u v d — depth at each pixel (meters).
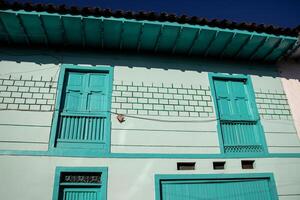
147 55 8.33
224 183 6.98
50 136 6.67
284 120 8.17
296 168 7.46
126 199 6.31
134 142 6.97
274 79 8.84
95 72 7.84
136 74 7.92
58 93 7.24
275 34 7.98
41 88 7.24
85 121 7.09
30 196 5.98
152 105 7.55
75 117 7.10
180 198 6.62
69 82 7.59
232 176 7.00
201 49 8.31
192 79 8.20
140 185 6.50
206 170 6.95
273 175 7.24
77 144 6.76
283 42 8.15
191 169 6.97
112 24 7.21
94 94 7.53
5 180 6.04
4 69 7.34
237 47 8.29
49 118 6.89
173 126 7.37
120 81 7.72
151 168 6.73
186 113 7.62
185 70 8.31
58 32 7.39
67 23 7.12
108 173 6.48
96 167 6.48
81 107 7.28
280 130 7.99
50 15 6.86
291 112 8.37
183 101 7.79
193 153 7.11
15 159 6.28
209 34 7.71
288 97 8.62
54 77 7.46
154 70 8.10
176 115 7.54
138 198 6.36
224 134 7.63
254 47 8.31
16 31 7.29
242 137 7.70
